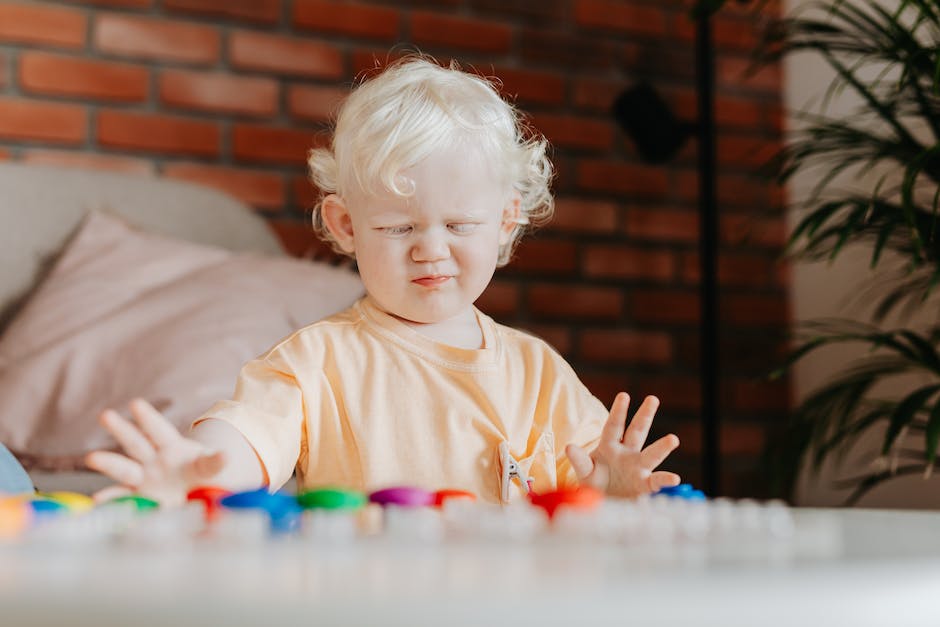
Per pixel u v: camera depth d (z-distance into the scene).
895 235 1.81
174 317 1.54
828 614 0.21
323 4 2.40
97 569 0.24
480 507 0.36
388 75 0.92
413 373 0.91
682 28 2.70
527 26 2.57
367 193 0.87
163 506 0.49
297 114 2.37
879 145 1.72
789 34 1.93
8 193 1.79
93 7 2.22
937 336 1.69
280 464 0.79
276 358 0.90
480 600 0.20
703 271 2.19
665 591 0.21
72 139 2.20
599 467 0.75
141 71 2.25
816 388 2.46
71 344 1.50
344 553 0.27
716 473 2.15
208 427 0.76
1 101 2.14
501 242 1.01
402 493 0.42
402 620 0.19
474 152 0.87
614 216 2.60
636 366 2.59
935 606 0.23
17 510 0.32
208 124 2.30
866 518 0.40
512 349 0.97
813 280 2.50
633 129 2.42
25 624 0.20
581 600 0.20
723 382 2.59
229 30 2.33
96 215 1.76
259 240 1.97
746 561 0.26
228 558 0.26
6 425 1.43
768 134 2.70
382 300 0.90
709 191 2.21
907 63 1.55
